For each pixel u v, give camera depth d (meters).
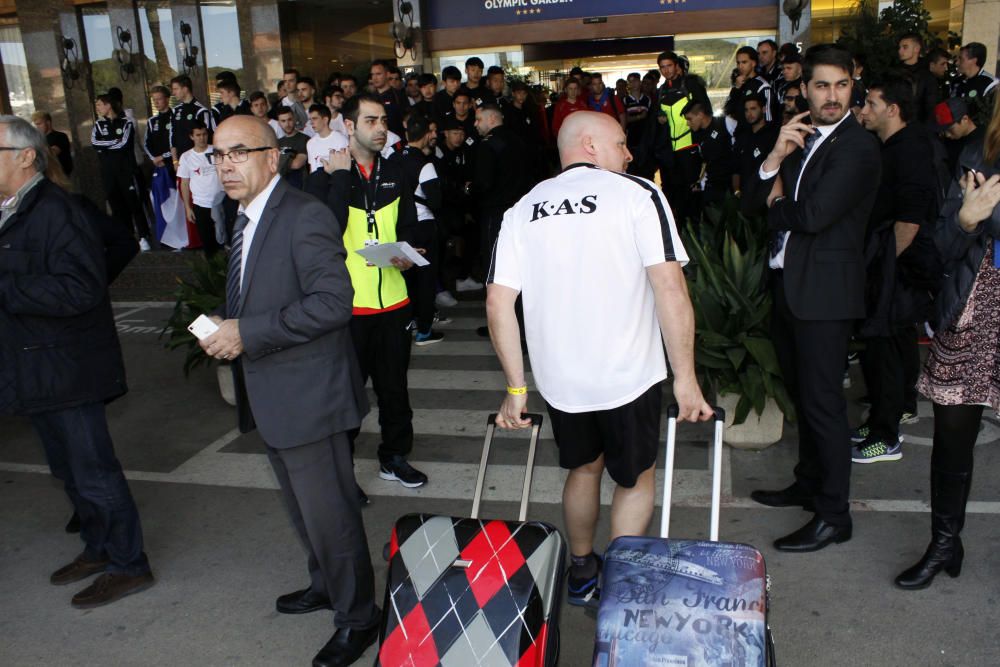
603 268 2.78
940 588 3.36
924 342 6.28
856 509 4.03
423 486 4.55
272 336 2.74
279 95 10.49
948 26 11.59
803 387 3.60
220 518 4.34
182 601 3.59
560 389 2.91
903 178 4.05
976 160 3.06
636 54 12.54
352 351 3.10
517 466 4.77
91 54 14.52
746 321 4.66
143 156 14.14
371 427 5.46
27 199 3.27
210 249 9.37
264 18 13.86
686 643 2.25
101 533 3.75
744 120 7.66
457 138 8.49
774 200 3.69
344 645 3.08
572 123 2.96
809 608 3.27
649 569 2.37
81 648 3.30
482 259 7.31
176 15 14.02
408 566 2.52
